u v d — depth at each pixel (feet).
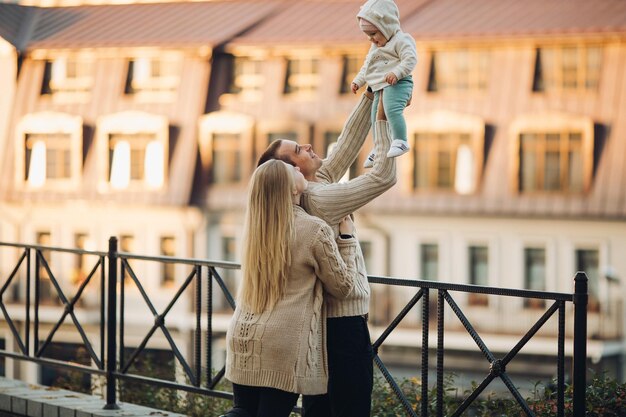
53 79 124.36
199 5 124.47
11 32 125.70
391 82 16.58
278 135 116.06
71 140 122.31
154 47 119.55
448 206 111.45
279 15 120.37
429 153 112.88
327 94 114.93
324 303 15.98
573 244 108.88
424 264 112.57
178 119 118.93
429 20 114.52
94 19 126.41
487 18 112.78
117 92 121.39
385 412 22.43
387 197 113.29
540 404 21.65
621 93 108.27
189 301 113.60
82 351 31.58
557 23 109.81
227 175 117.50
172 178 118.52
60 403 22.89
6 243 24.94
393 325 18.04
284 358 15.44
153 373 29.27
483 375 101.30
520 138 110.52
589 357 104.63
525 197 110.01
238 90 118.32
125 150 120.67
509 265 110.22
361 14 17.06
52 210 123.13
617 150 107.65
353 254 16.20
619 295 106.63
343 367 15.98
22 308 118.52
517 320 104.63
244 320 15.76
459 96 112.27
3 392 23.98
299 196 16.15
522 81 110.83
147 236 119.75
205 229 117.39
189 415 25.79
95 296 116.67
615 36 107.45
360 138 17.72
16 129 124.36
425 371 17.79
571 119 108.68
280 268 15.52
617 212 106.93
